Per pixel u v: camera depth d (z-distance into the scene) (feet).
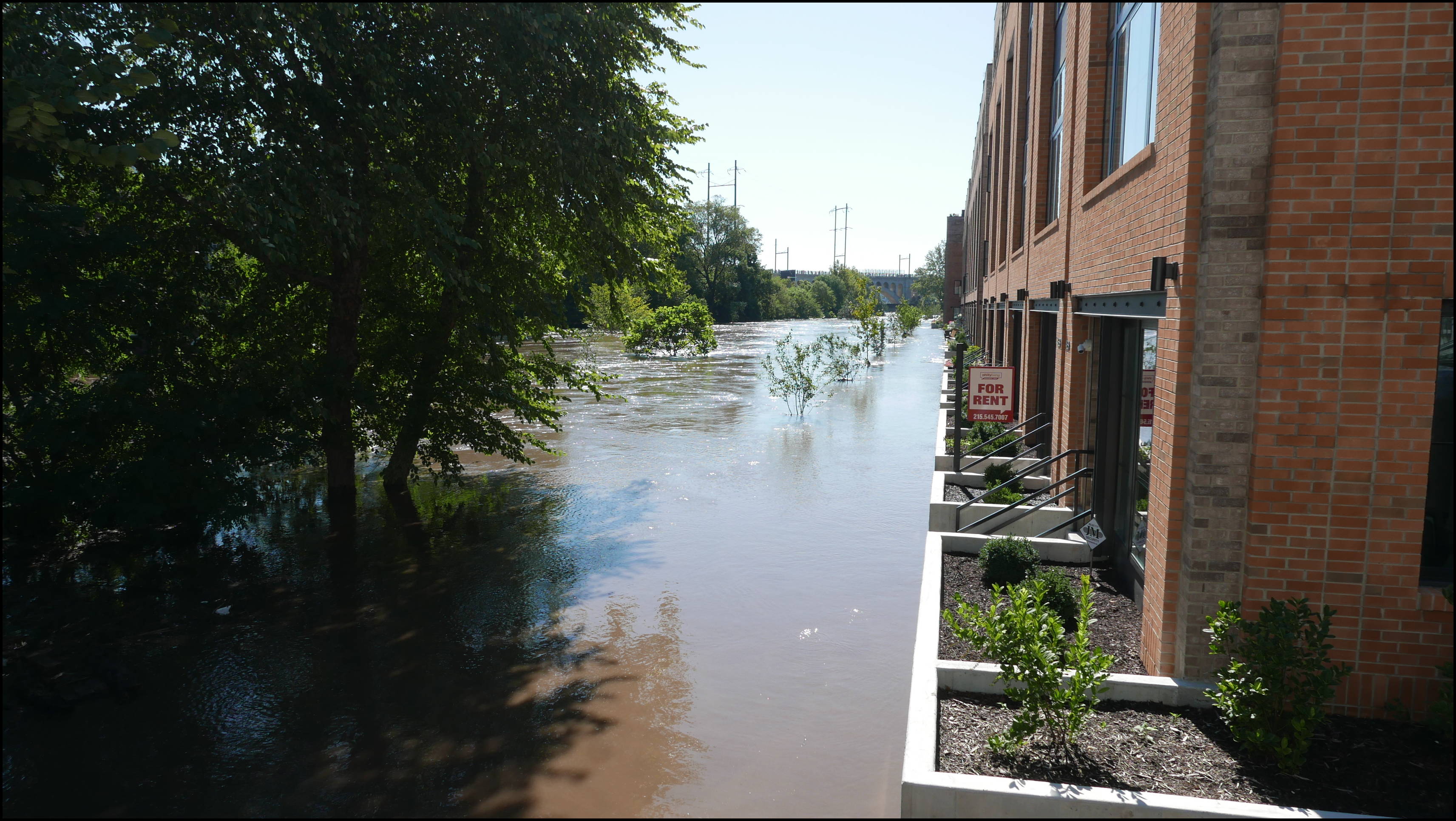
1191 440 19.02
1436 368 17.54
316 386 39.58
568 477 52.60
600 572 34.01
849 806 17.66
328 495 47.44
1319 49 17.42
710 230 359.25
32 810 17.81
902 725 21.35
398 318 48.96
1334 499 18.08
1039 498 38.06
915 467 54.65
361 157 37.86
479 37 39.93
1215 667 19.43
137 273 36.86
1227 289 18.45
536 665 25.16
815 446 62.54
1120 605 26.89
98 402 31.14
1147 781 16.20
